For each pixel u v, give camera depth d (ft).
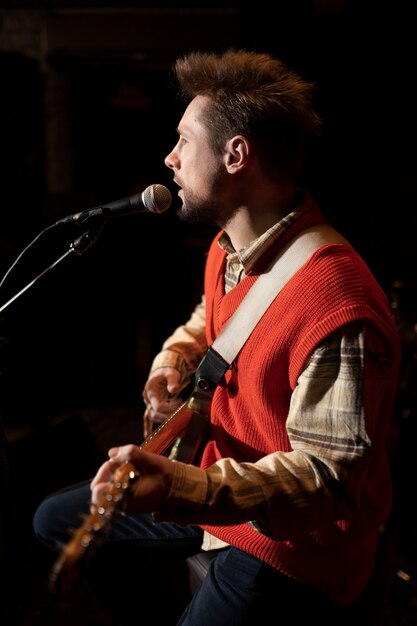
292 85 3.78
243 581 3.80
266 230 3.92
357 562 3.88
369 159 11.89
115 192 14.46
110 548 4.60
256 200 3.86
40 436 7.96
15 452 7.50
